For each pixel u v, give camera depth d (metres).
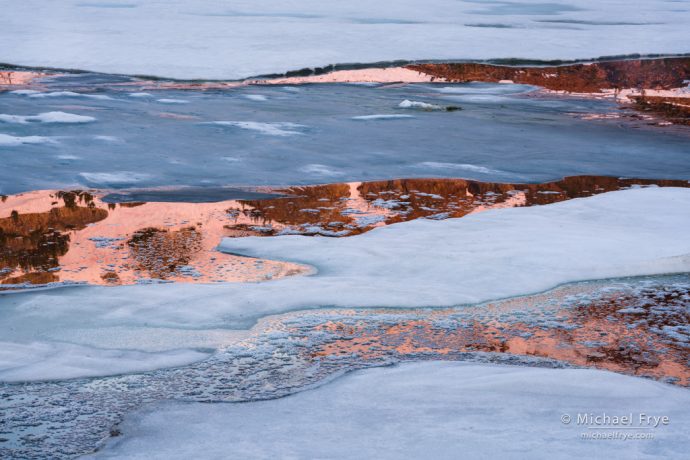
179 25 23.17
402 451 3.22
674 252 6.48
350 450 3.26
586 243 6.71
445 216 8.02
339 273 6.16
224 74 16.91
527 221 7.50
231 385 4.23
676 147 11.51
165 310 5.27
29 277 6.04
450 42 21.55
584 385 3.94
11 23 23.02
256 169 9.73
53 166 9.52
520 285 5.85
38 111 12.87
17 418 3.86
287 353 4.68
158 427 3.65
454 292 5.69
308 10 30.69
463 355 4.70
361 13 29.84
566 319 5.30
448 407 3.72
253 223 7.68
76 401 4.04
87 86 15.59
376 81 17.28
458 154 10.75
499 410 3.65
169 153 10.33
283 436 3.47
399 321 5.21
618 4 39.41
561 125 13.03
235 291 5.62
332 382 4.17
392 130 12.18
